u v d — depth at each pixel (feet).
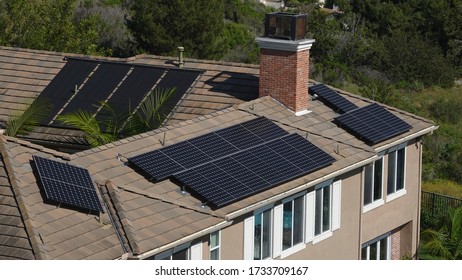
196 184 96.63
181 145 102.53
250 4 308.81
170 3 221.87
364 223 122.72
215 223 92.02
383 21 301.63
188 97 124.67
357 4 307.37
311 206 108.88
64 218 84.28
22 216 81.71
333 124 121.19
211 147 104.17
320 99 126.41
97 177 93.25
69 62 135.03
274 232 103.45
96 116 122.83
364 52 279.08
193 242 91.81
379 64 279.49
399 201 129.80
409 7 309.42
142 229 87.15
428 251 138.00
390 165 127.24
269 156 105.60
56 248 80.28
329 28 283.18
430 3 306.14
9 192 84.17
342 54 277.64
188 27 222.89
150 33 222.89
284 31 119.03
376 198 125.49
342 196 115.34
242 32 275.59
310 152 109.29
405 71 278.87
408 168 131.03
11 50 139.64
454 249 140.77
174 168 98.32
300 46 118.01
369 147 118.52
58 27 192.34
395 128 124.88
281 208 104.12
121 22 250.98
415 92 273.95
